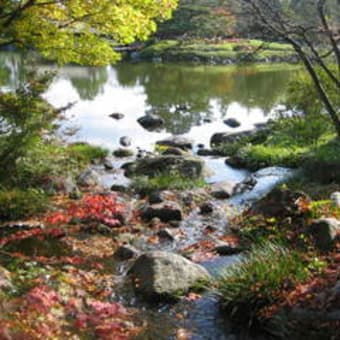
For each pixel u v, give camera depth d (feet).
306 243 30.14
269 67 167.73
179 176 49.26
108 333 21.93
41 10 40.65
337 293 22.39
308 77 66.23
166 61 191.31
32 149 43.34
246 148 60.54
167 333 23.73
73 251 32.40
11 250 31.50
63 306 22.97
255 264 26.48
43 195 39.34
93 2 37.78
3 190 38.42
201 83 139.44
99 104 107.76
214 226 37.96
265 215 35.91
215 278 28.32
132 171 53.11
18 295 22.98
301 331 22.38
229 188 46.73
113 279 28.60
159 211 38.86
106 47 42.55
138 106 107.45
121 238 34.99
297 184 46.16
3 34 41.29
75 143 64.75
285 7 37.17
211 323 24.66
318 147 53.93
